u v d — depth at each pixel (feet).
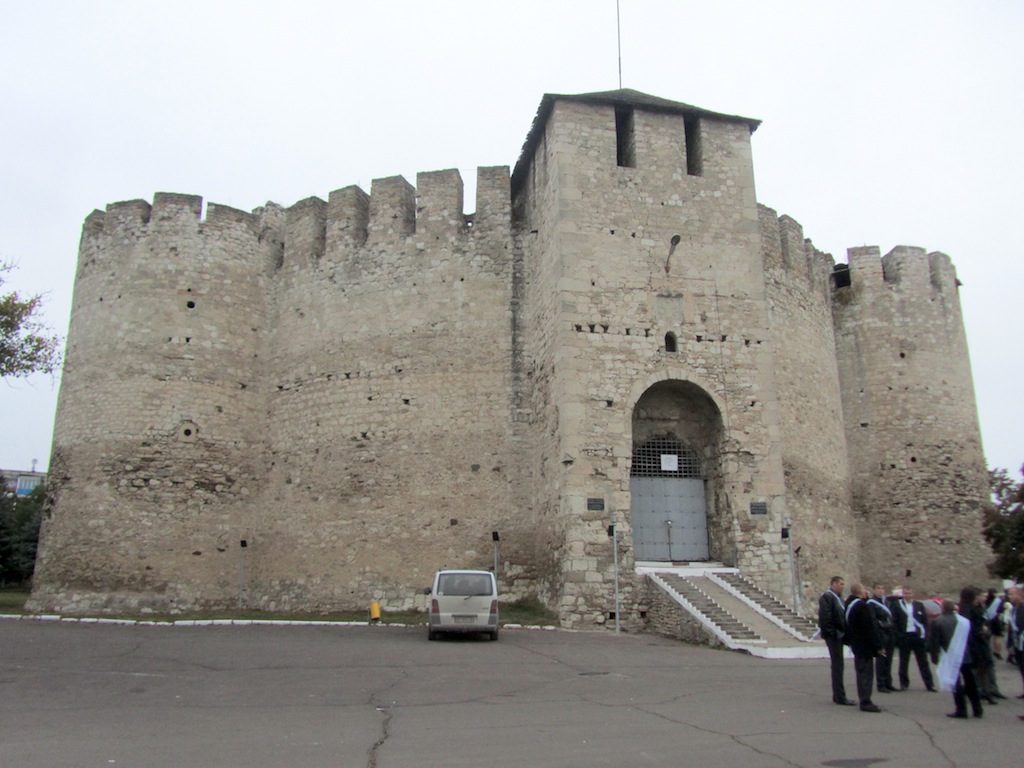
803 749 25.21
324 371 82.58
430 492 75.87
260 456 84.28
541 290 75.87
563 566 63.93
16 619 70.85
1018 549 79.36
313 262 87.15
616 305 69.92
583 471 65.31
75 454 81.71
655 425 71.97
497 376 77.87
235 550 80.94
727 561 67.67
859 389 102.89
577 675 40.34
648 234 72.49
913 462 99.55
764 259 87.10
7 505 134.21
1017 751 25.73
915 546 97.30
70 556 78.54
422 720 28.84
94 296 86.99
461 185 84.84
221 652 47.42
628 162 76.33
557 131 73.15
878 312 104.42
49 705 31.40
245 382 85.61
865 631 32.68
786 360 85.92
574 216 71.20
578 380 67.26
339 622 67.15
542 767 22.41
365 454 78.33
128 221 87.92
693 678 40.06
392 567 74.69
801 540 80.12
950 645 32.48
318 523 78.23
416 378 79.05
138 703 31.91
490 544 73.82
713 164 76.23
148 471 79.87
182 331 84.07
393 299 81.87
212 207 88.28
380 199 85.51
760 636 53.11
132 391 81.92
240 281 87.66
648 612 62.85
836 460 91.35
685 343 70.54
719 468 69.92
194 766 22.33
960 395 103.50
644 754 24.03
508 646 51.52
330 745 24.90
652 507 70.28
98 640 53.36
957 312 107.45
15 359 64.18
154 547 78.18
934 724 30.30
